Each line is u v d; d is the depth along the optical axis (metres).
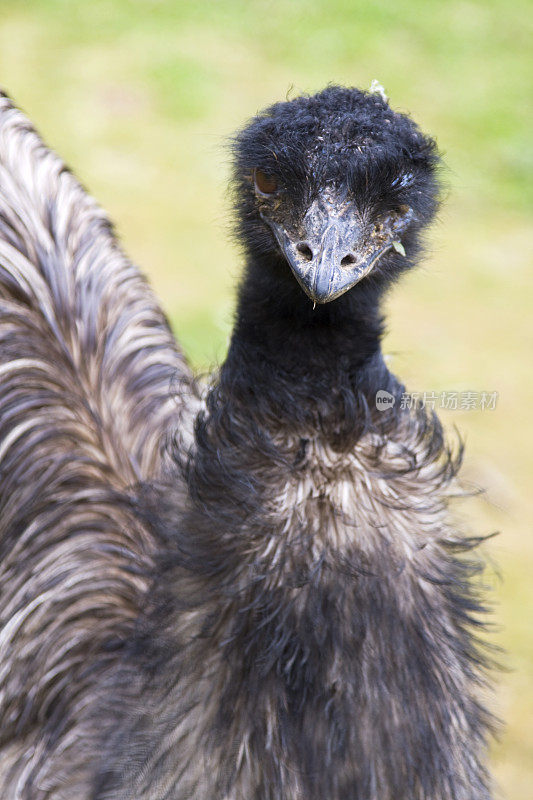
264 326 5.67
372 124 5.74
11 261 7.68
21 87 20.47
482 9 24.39
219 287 15.56
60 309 7.80
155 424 7.66
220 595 5.55
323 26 23.27
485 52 22.75
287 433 5.65
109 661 6.44
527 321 15.85
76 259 8.09
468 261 17.08
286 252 5.61
